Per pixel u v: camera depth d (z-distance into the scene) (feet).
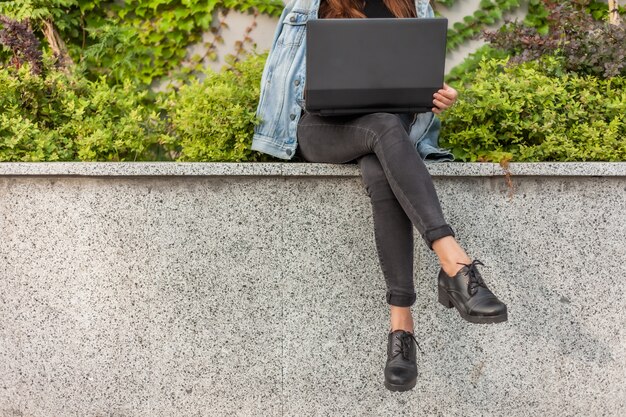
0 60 11.57
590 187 8.32
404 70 7.57
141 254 8.42
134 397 8.55
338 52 7.49
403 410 8.49
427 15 9.02
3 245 8.47
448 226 7.18
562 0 11.19
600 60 9.61
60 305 8.50
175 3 12.57
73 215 8.41
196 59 12.70
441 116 9.13
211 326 8.46
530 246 8.38
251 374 8.50
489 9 12.56
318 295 8.42
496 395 8.48
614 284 8.39
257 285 8.43
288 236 8.38
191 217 8.38
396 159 7.26
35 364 8.57
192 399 8.54
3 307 8.54
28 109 9.50
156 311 8.46
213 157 9.05
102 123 9.51
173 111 10.02
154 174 8.25
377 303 8.39
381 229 7.57
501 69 11.36
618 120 8.86
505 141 9.13
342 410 8.50
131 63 12.33
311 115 8.33
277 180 8.32
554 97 9.02
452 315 8.42
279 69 8.90
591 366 8.46
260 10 12.59
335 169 8.22
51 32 11.89
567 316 8.42
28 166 8.31
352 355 8.45
